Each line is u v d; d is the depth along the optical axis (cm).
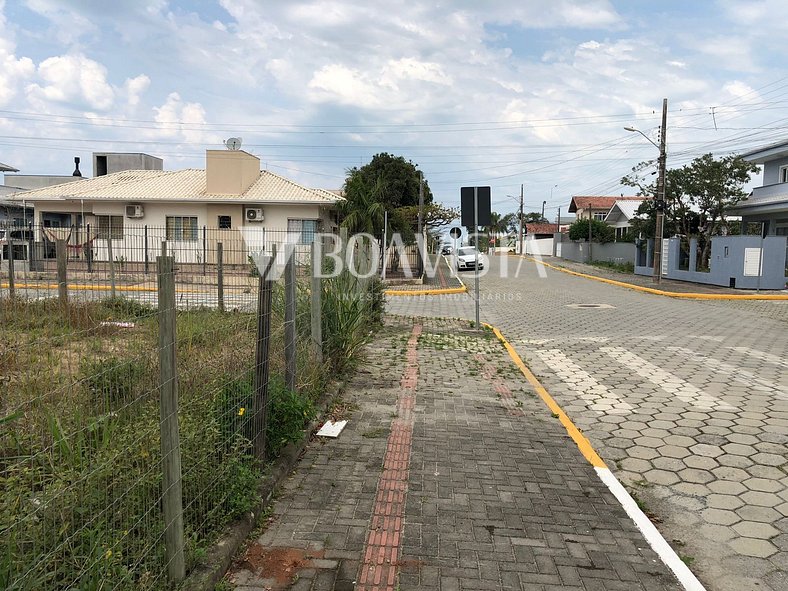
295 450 484
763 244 2086
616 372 855
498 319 1455
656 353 998
